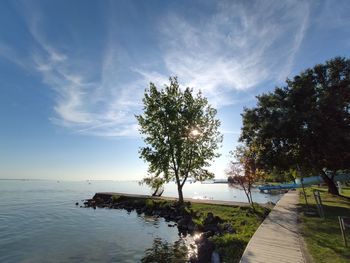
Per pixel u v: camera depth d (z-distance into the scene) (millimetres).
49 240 21875
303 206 24297
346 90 28188
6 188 118438
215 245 14867
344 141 24156
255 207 25859
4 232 25234
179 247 18250
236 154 27031
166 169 34094
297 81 29328
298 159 29984
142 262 15633
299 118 25047
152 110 34688
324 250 11242
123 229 25516
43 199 61656
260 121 29797
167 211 32062
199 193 73750
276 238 13555
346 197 29219
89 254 17734
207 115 36344
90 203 47375
